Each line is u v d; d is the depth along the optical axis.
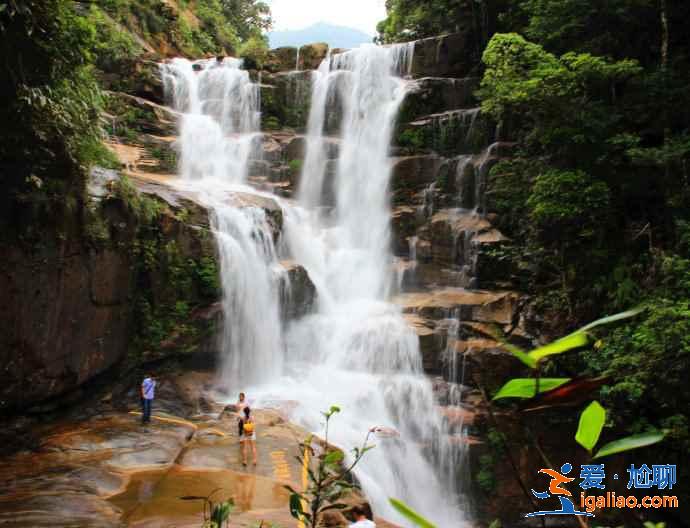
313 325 21.41
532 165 22.55
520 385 1.69
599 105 20.30
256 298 20.00
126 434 14.50
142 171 24.41
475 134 26.94
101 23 26.02
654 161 18.73
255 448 13.58
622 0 21.41
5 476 11.93
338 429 16.95
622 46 22.86
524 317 21.03
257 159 27.94
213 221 19.72
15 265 13.10
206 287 18.69
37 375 13.89
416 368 20.42
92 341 15.47
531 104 20.30
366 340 20.69
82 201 14.86
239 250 19.88
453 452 18.39
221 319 18.94
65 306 14.47
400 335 20.59
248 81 31.22
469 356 19.91
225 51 45.47
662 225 19.72
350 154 27.73
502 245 22.98
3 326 12.95
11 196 13.05
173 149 26.14
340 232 26.02
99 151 16.42
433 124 27.77
